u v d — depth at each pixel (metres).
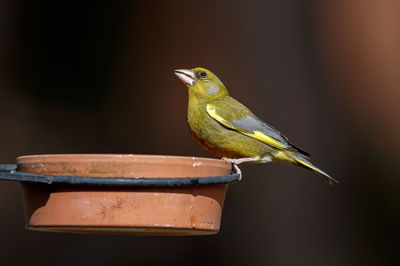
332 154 13.80
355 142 13.88
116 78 15.66
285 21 14.28
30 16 15.98
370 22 14.18
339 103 14.05
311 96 14.02
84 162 4.95
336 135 13.89
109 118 15.47
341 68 14.19
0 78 15.61
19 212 13.90
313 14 14.27
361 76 14.13
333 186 13.57
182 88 15.14
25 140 15.35
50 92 15.94
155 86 15.31
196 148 14.80
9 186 14.09
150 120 15.22
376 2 14.16
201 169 5.21
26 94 15.79
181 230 5.27
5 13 15.70
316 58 14.19
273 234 13.35
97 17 15.94
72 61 16.08
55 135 15.53
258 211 13.48
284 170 13.61
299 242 13.30
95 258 13.40
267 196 13.51
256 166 13.61
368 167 13.75
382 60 14.12
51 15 16.09
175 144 14.95
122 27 15.67
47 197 5.01
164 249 13.48
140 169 4.96
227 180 5.26
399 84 14.05
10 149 15.14
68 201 4.93
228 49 14.44
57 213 4.95
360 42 14.19
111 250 13.41
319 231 13.38
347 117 13.99
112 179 4.80
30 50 15.98
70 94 15.86
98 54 15.84
